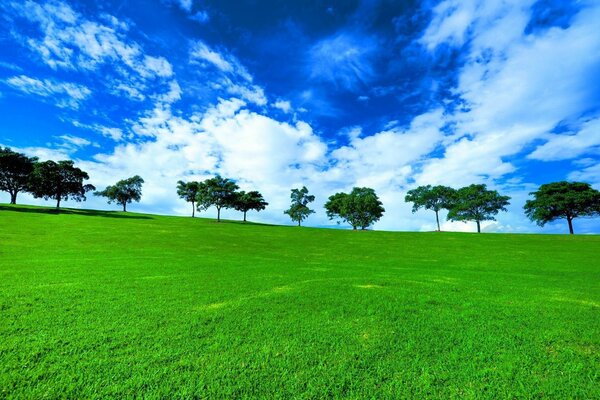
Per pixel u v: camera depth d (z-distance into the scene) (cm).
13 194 7700
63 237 3141
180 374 508
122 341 627
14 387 459
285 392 468
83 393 450
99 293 1002
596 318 830
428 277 1538
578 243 4091
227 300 958
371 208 8269
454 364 560
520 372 533
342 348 620
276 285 1205
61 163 8069
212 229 5303
